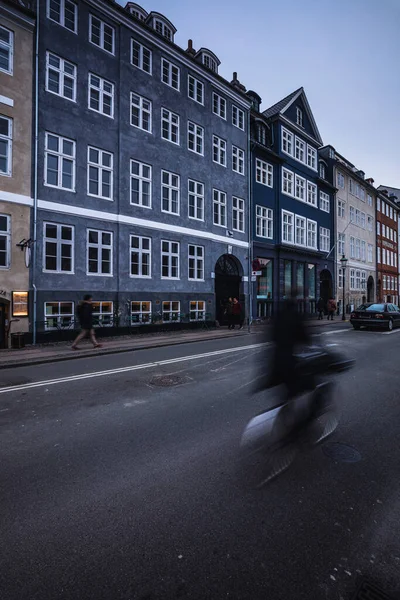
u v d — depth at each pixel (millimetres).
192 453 3516
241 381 6461
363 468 3195
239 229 20531
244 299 20312
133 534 2311
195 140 17797
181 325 16438
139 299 14805
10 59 11523
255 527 2365
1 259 11219
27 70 11828
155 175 15742
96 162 13883
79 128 13203
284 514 2508
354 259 34219
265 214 22531
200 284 17641
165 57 16453
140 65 15477
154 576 1960
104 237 14000
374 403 5160
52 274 12242
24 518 2490
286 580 1927
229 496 2742
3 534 2318
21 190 11547
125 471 3160
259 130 22719
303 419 3887
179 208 16797
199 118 17984
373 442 3773
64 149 12945
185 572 1987
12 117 11438
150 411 4801
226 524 2400
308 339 4051
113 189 14250
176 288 16422
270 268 22734
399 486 2895
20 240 11453
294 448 3621
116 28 14555
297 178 25578
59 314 12406
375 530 2338
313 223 27406
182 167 16984
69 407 4992
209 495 2758
